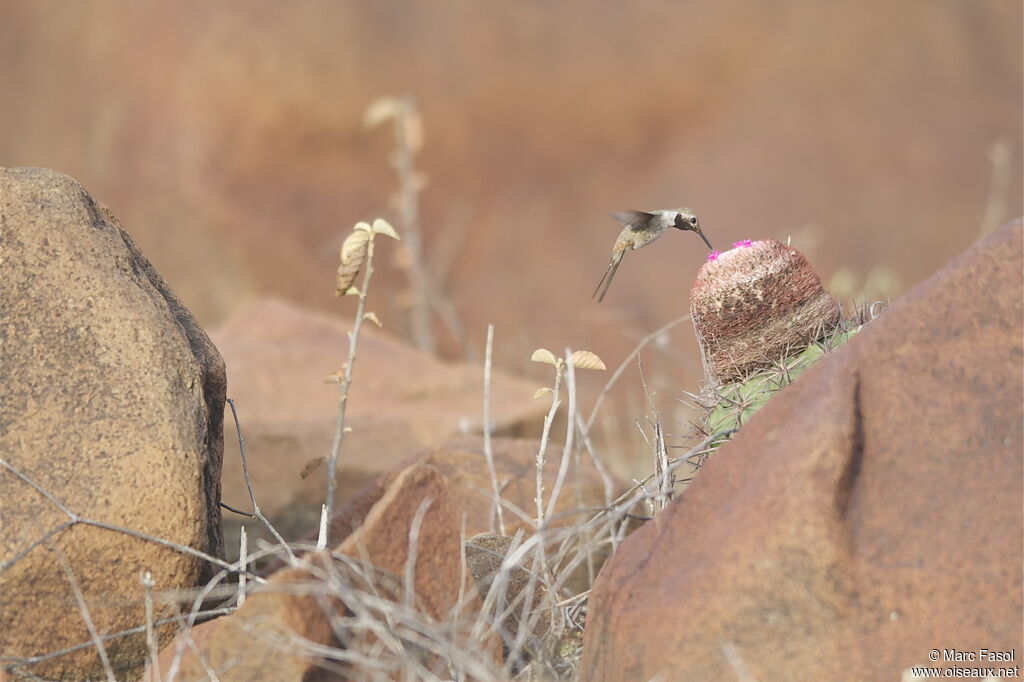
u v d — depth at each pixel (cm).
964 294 502
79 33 2014
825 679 452
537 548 578
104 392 536
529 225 1991
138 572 523
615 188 2039
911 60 2175
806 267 620
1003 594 450
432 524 524
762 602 464
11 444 523
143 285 583
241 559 559
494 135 2016
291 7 1942
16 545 506
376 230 637
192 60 1911
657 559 504
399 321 1867
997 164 2023
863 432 484
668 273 1978
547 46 2053
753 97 2106
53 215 568
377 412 1120
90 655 521
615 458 1288
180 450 533
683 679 469
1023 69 2231
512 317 1925
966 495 467
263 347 1235
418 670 471
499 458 848
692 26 2111
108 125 1950
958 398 484
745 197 2044
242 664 473
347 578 491
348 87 1936
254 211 1884
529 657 569
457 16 2027
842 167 2095
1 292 548
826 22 2164
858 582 459
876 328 505
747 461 505
